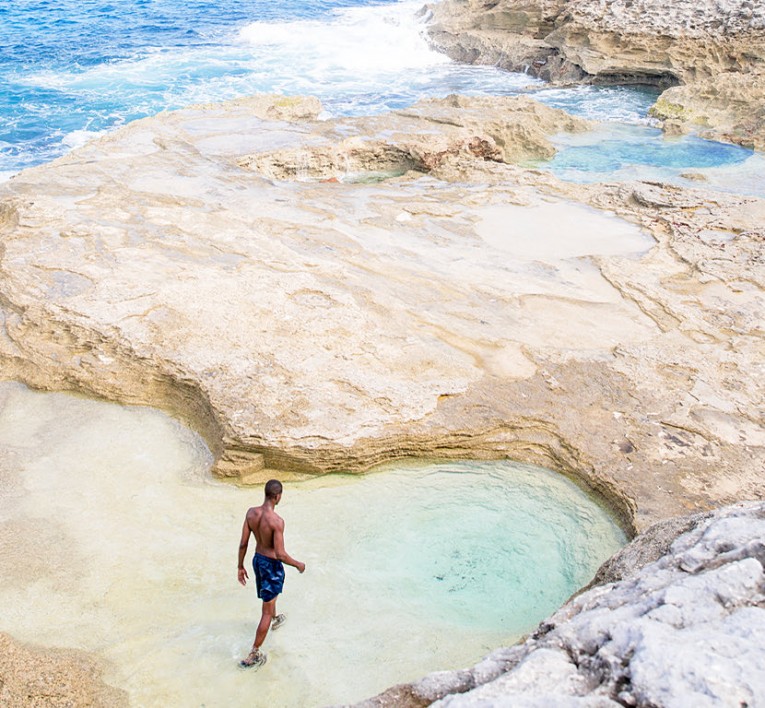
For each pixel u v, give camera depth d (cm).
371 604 721
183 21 4269
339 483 895
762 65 2711
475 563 777
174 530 812
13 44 3609
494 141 2150
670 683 388
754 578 473
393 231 1510
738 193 1919
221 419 930
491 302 1243
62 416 1001
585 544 813
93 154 1850
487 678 457
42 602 712
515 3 3388
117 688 627
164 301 1148
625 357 1099
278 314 1132
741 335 1171
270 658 660
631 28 2919
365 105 2775
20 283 1195
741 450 925
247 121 2198
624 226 1595
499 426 954
